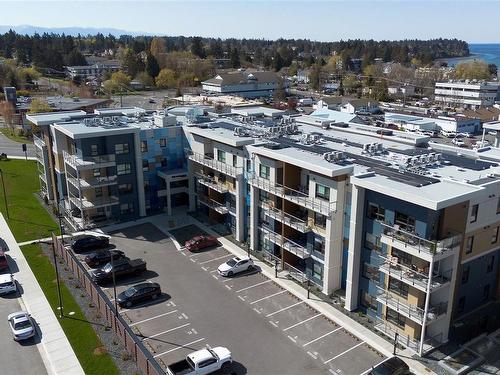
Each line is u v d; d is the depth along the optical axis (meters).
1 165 90.69
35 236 58.50
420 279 35.97
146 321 41.19
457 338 38.41
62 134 64.25
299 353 37.00
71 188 63.81
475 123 138.00
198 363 33.66
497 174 42.22
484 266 41.09
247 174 54.69
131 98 184.38
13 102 141.88
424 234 35.50
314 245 46.53
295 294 45.66
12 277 46.78
